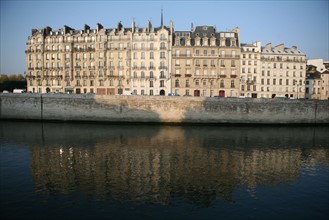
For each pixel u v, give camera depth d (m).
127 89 81.69
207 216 19.66
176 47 79.12
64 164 30.91
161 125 58.59
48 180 25.95
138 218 19.16
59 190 23.66
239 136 47.88
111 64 81.94
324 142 44.38
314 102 60.25
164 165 31.05
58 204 20.95
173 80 79.62
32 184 24.84
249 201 22.20
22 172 28.03
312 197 23.19
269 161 33.56
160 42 79.06
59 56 85.06
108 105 59.91
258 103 59.41
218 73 79.81
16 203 20.97
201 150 37.91
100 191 23.59
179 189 24.38
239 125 59.50
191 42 80.25
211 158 34.16
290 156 36.06
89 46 83.56
